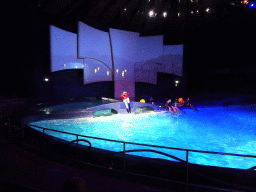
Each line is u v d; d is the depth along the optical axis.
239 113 15.81
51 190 3.47
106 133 10.20
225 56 24.88
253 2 20.20
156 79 25.56
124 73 23.47
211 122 12.70
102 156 5.36
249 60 23.03
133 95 24.20
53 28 18.17
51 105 15.87
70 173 4.15
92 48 21.19
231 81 24.84
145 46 24.45
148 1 20.94
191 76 26.81
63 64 19.36
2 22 16.88
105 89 22.92
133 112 15.58
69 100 19.02
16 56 18.52
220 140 9.17
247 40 22.47
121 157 5.19
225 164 6.68
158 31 24.83
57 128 10.99
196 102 21.44
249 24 21.45
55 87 19.31
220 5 21.44
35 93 18.91
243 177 4.29
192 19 23.92
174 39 25.42
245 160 6.99
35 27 17.73
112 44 22.41
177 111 16.25
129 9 21.66
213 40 24.75
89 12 20.25
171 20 24.14
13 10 16.31
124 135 9.92
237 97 22.84
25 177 3.94
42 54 18.41
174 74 26.02
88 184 3.70
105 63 22.36
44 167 4.42
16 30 17.67
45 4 16.88
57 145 6.41
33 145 6.47
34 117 11.72
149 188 3.60
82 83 21.09
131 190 3.51
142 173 4.94
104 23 21.78
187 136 9.80
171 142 8.96
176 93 26.50
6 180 1.60
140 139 9.33
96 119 13.41
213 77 26.31
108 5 20.02
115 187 3.60
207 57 26.09
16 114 11.75
